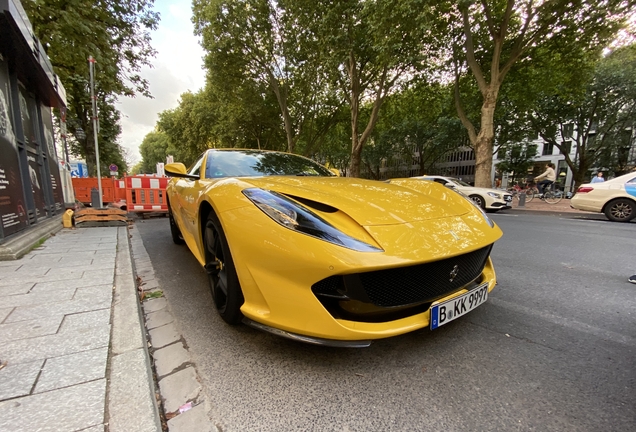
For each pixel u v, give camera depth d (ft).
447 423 4.02
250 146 96.78
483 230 6.24
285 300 4.74
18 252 10.98
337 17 43.91
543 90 51.42
